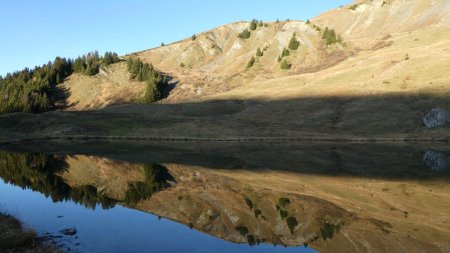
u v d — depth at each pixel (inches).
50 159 2203.5
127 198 1198.3
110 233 815.1
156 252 700.7
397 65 4372.5
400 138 2837.1
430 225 902.4
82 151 2637.8
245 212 1034.1
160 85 6008.9
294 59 6825.8
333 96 3956.7
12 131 3882.9
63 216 962.7
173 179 1528.1
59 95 6318.9
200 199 1179.9
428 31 6131.9
